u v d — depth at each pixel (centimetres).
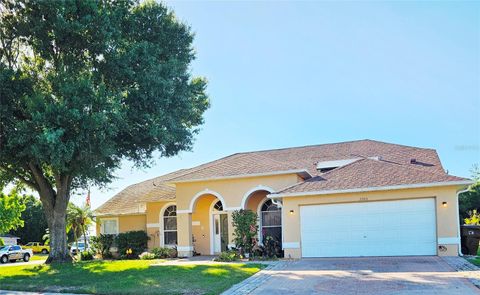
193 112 2295
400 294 1115
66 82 1697
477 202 3269
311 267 1670
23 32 1838
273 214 2431
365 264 1670
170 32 2111
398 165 2130
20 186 2484
